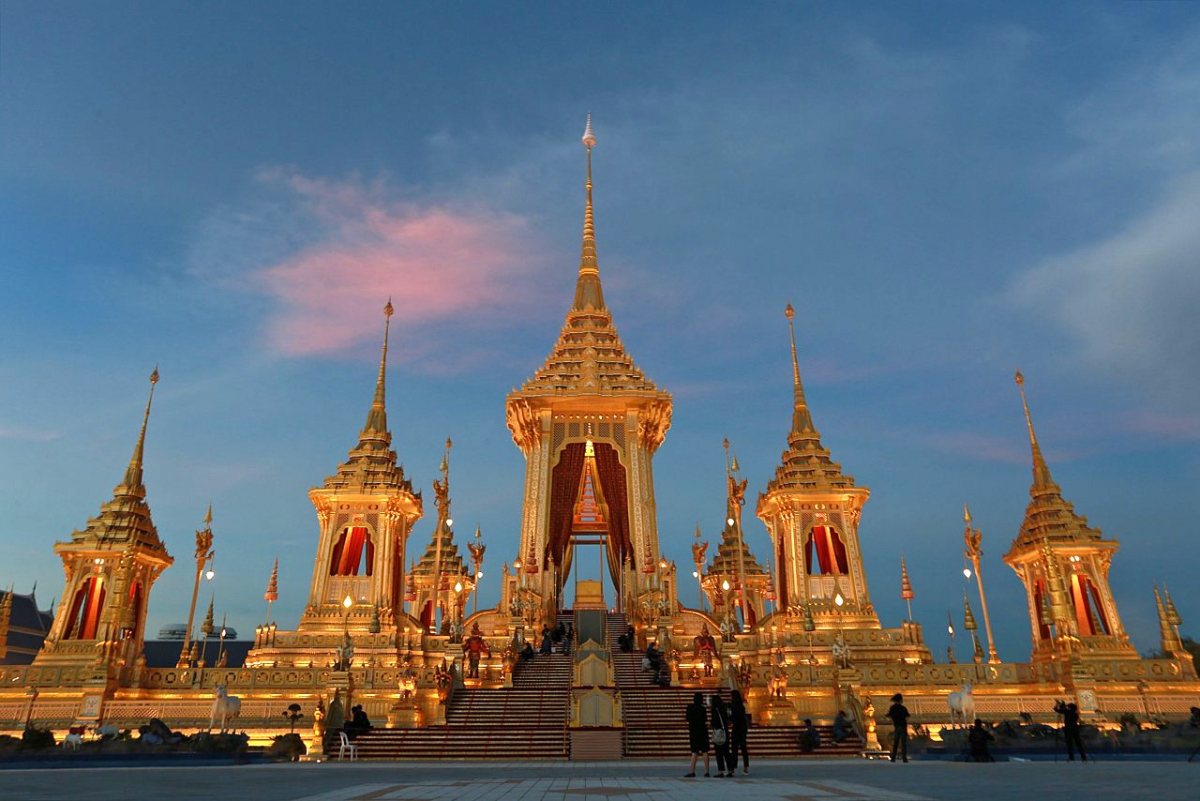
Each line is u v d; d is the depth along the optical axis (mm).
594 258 75625
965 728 34156
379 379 62312
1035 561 52250
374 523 54812
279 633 50312
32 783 17766
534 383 64438
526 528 60625
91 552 46469
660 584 57531
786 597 56438
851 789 15000
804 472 58156
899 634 50719
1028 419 56219
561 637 52062
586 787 16422
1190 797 12289
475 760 32344
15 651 83938
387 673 41375
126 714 39469
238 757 29547
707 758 20219
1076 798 12211
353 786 16906
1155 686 41000
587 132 84438
